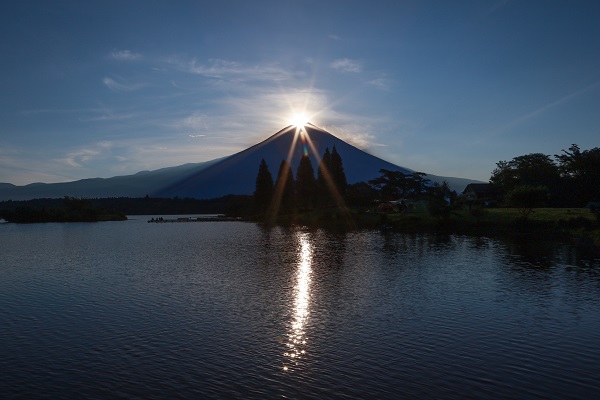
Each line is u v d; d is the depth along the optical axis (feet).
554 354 67.87
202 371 62.64
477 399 53.88
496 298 102.53
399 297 104.94
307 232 321.52
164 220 604.08
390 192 580.71
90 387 58.08
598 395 54.75
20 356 69.36
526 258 163.22
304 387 57.31
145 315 91.71
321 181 550.77
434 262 157.89
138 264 167.22
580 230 221.05
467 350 69.72
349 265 154.81
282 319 87.66
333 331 79.77
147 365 65.00
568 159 404.77
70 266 164.96
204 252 205.57
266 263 163.53
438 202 298.56
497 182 475.72
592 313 89.40
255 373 61.77
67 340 76.59
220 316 90.27
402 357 67.05
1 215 610.24
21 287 123.75
